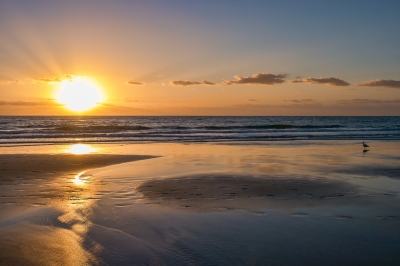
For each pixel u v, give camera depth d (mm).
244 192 9922
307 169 14305
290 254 5570
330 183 11359
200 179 11828
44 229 6609
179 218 7383
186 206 8367
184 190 10102
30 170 13562
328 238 6293
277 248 5805
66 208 8062
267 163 15992
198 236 6320
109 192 9789
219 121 97375
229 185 10867
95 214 7602
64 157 17438
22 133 36594
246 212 7906
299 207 8383
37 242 5949
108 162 16047
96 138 31391
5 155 17875
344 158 17953
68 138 31250
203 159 17359
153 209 8055
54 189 10188
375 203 8844
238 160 17000
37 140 28953
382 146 24703
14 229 6586
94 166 14812
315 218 7496
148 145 25156
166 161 16562
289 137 32906
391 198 9391
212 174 12875
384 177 12578
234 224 7020
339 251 5719
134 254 5508
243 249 5746
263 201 8930
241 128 49781
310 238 6281
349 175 12953
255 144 25953
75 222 7039
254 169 14211
